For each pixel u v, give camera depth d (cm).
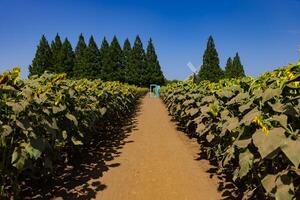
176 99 1288
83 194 551
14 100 453
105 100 1070
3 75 433
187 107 965
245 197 436
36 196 528
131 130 1278
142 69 6994
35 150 436
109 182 620
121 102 1444
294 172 328
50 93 575
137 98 3306
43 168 525
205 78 6131
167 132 1227
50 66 6588
